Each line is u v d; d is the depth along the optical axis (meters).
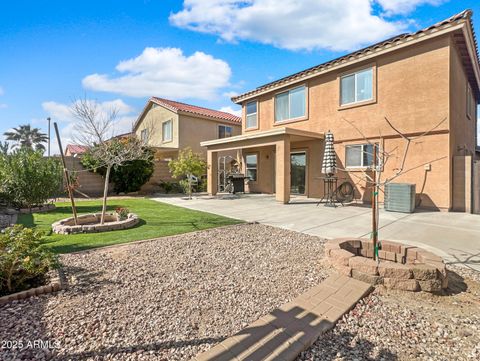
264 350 2.42
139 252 5.15
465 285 3.75
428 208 10.03
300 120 14.30
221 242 5.87
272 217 8.84
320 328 2.73
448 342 2.57
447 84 9.45
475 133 16.52
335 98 12.73
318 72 13.04
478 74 12.85
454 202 9.80
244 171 18.80
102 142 7.93
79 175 15.88
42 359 2.31
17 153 10.90
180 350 2.44
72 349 2.44
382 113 11.15
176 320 2.91
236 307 3.19
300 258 4.84
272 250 5.31
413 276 3.51
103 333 2.66
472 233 6.56
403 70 10.51
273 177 16.81
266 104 16.23
